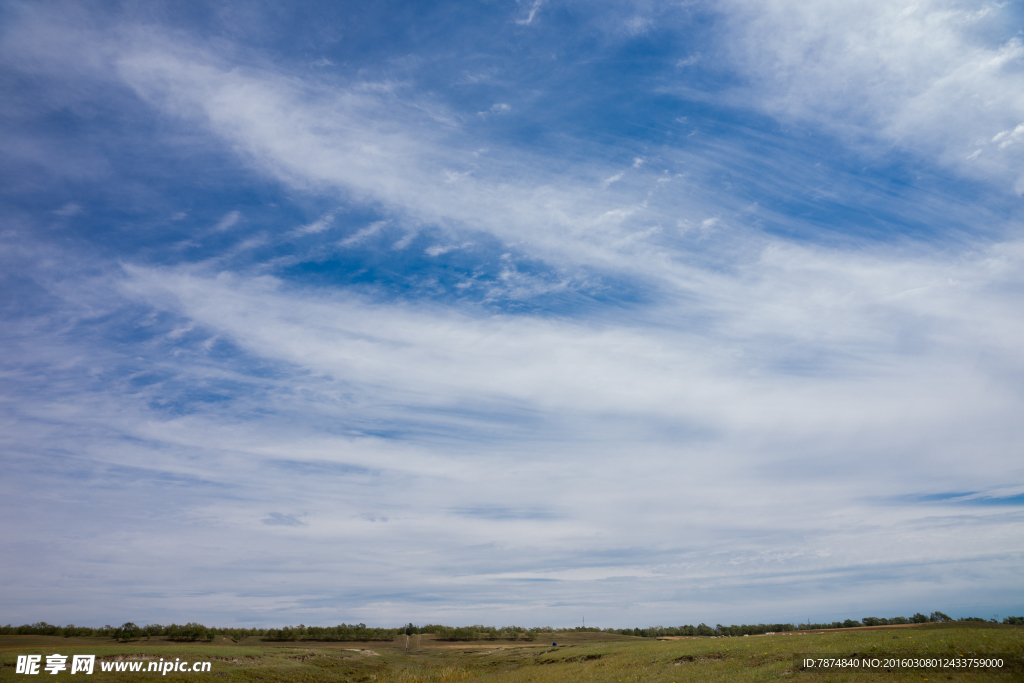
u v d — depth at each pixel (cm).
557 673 6191
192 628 12625
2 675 5375
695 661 5034
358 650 10962
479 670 8344
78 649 6906
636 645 7525
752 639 5844
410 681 7838
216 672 6706
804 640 4934
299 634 15138
